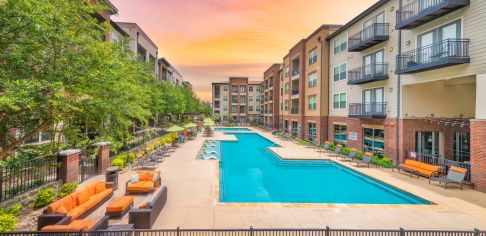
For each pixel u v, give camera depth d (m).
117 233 5.51
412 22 14.20
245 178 15.02
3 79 5.69
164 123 37.50
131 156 16.02
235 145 29.52
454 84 16.41
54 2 6.57
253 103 77.31
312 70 29.89
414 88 16.17
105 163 13.62
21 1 5.54
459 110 16.50
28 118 7.48
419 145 16.20
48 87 6.10
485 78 11.04
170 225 7.37
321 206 9.18
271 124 55.16
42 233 5.16
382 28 18.12
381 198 11.38
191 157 19.14
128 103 10.72
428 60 14.10
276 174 16.00
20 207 7.58
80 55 7.09
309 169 17.34
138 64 20.61
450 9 12.33
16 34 6.05
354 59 22.16
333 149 22.58
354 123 21.92
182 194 10.23
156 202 7.82
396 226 7.56
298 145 27.34
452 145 16.22
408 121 16.12
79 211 7.29
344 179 14.84
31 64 6.60
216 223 7.58
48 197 8.56
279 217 8.12
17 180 8.56
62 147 10.83
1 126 7.41
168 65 51.28
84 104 7.36
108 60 8.00
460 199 9.97
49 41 6.30
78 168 11.30
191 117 70.00
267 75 59.00
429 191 11.02
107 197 9.29
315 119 28.92
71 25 7.29
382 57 18.44
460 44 11.99
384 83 18.08
